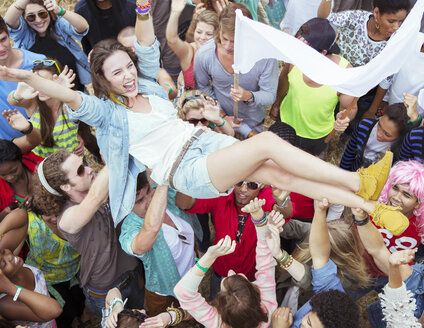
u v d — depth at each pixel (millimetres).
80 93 2824
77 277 3795
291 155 2695
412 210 3203
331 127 4676
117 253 3355
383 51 2629
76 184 3188
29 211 3463
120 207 3121
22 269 3195
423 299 2963
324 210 2865
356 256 3088
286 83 4637
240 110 4590
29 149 4090
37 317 3014
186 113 3941
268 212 3531
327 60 2854
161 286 3408
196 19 4820
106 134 2961
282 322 2898
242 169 2777
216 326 2883
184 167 2916
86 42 5234
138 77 3201
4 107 4371
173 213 3504
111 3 4918
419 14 2543
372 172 2637
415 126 3863
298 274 3025
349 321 2496
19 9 4676
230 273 2996
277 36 2889
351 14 4695
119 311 3049
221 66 4309
